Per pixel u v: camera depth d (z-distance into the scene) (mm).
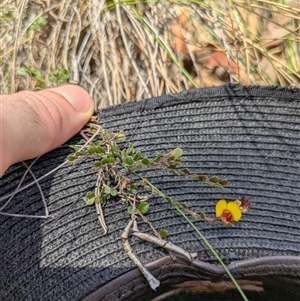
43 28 165
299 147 140
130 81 166
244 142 141
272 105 144
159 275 127
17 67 160
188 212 128
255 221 133
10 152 115
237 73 164
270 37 168
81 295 125
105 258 127
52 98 129
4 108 116
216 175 138
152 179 135
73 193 134
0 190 134
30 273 128
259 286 137
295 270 128
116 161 127
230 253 129
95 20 164
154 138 142
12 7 167
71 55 164
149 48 166
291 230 132
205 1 167
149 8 169
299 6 166
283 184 137
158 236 125
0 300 127
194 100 145
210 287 137
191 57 165
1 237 131
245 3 165
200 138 142
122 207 131
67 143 137
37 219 132
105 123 142
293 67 165
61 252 129
